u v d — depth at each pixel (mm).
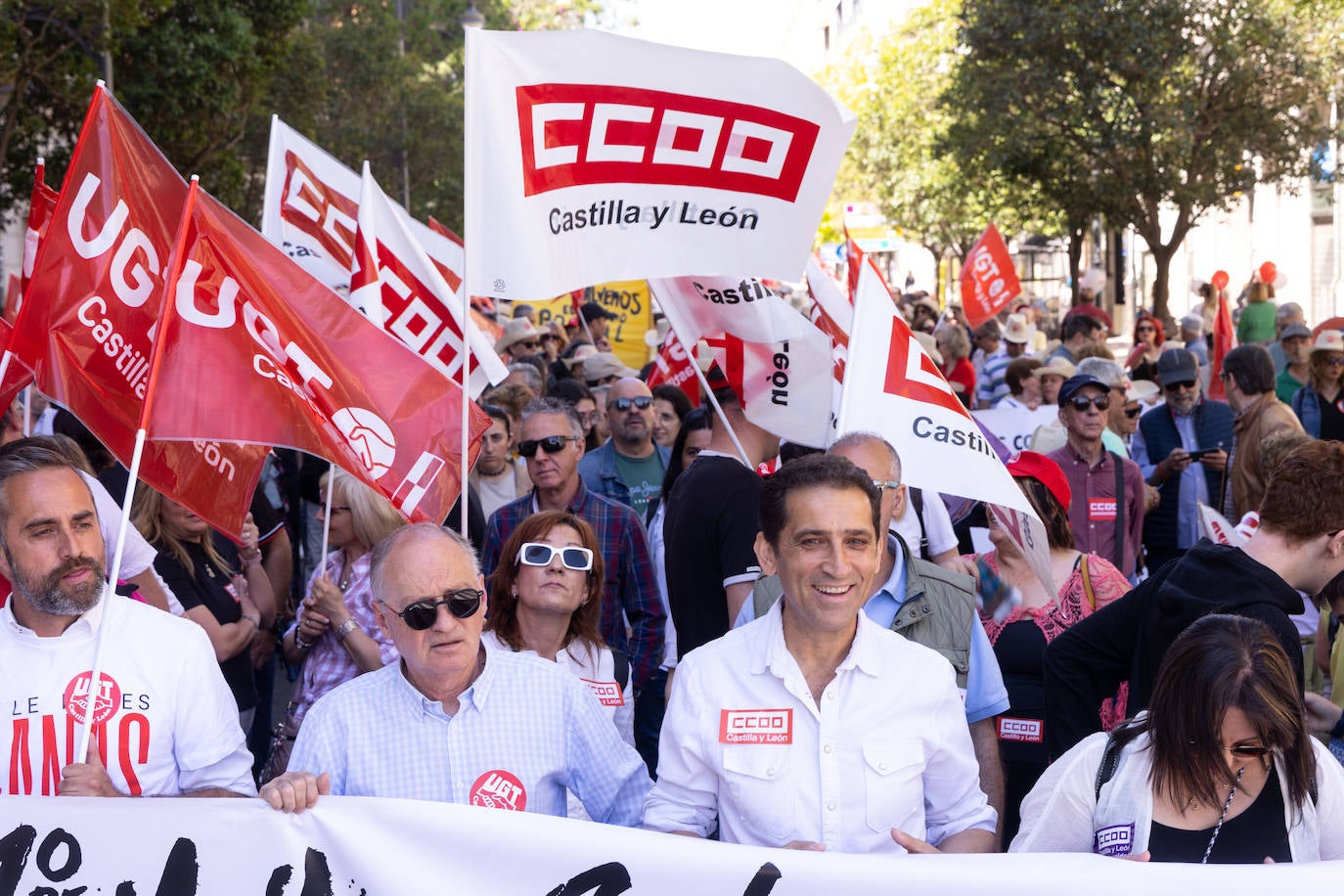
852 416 4957
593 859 3369
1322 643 5238
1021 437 9023
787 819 3418
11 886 3395
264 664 6535
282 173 7816
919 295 26609
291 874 3402
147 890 3402
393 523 5586
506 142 5043
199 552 5750
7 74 16953
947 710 3523
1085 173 25641
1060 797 3391
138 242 4438
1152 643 4129
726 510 5094
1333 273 33875
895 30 42969
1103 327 13992
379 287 5637
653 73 5168
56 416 6879
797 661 3482
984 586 5172
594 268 5262
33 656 3646
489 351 5871
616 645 6203
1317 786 3203
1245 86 24875
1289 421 7711
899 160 40688
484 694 3678
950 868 3242
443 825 3404
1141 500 7441
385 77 34375
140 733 3646
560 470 6219
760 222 5371
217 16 21750
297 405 4285
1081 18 24609
